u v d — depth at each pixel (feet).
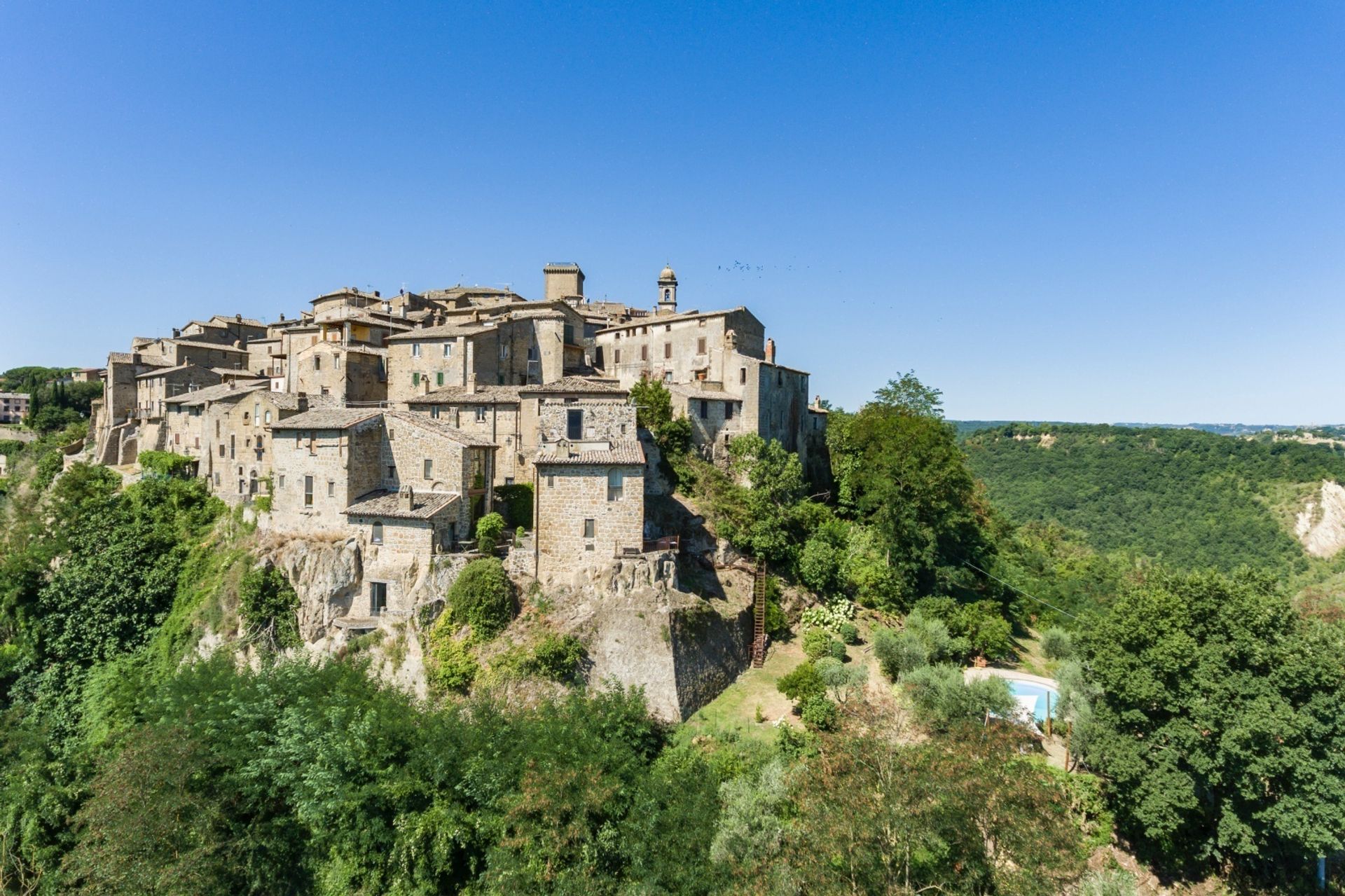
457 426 208.03
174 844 124.88
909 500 219.00
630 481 164.76
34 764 150.82
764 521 198.90
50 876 138.31
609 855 114.01
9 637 206.80
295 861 132.67
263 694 139.74
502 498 192.03
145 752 129.59
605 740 130.21
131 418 298.76
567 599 162.20
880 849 97.40
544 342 251.39
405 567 168.14
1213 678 122.31
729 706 156.04
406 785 121.49
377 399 256.11
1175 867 127.13
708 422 233.55
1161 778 119.96
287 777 126.62
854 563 207.72
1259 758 117.50
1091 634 140.77
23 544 218.38
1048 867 93.71
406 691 153.69
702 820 111.65
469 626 158.30
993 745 111.14
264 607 173.78
